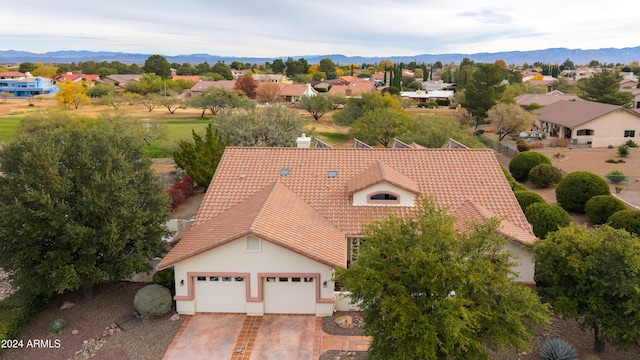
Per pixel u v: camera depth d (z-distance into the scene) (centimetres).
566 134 6738
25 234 1919
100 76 18812
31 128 5678
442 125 5406
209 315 2081
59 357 1800
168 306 2066
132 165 2244
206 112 10850
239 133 4847
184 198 3891
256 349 1828
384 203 2422
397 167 2709
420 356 1373
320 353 1800
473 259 1445
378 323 1456
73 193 2091
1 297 2286
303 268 2020
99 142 2219
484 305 1451
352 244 2345
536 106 8556
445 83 18650
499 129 6969
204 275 2047
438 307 1351
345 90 12781
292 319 2041
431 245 1442
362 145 4322
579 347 1820
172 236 2455
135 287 2345
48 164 1953
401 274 1439
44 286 1962
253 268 2030
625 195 3981
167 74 18000
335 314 2073
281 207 2259
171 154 5838
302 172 2692
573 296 1697
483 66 8062
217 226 2211
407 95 12594
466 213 2314
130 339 1908
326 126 8600
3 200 2014
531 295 1472
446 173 2653
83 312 2123
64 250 1991
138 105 12156
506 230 2089
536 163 4488
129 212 2058
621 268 1580
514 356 1755
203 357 1784
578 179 3519
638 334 1546
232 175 2673
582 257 1669
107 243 1966
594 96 8656
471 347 1430
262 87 11694
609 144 6300
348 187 2516
